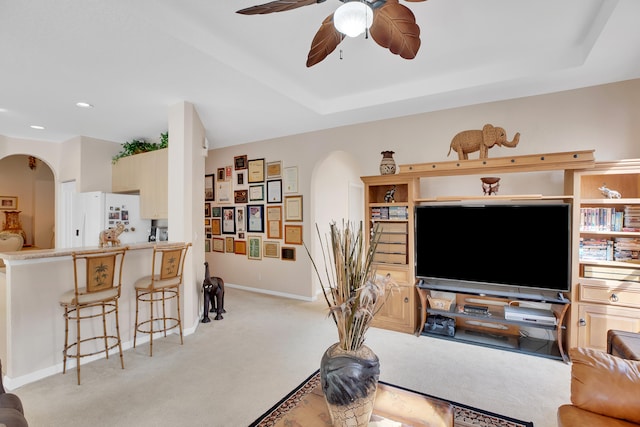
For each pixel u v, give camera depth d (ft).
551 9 7.40
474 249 10.93
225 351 10.30
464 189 12.30
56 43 7.60
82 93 10.78
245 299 16.61
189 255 11.91
